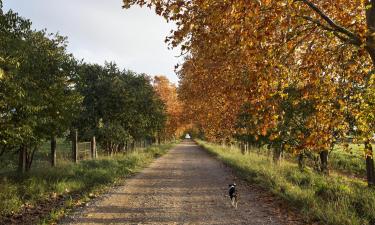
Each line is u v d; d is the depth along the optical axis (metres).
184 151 47.28
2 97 9.99
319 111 9.07
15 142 11.79
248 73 7.48
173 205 11.03
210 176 18.77
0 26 10.32
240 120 14.66
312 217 8.90
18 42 10.80
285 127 13.47
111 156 25.39
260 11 6.55
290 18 6.89
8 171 14.65
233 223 8.73
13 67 9.82
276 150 20.98
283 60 7.43
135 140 35.12
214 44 7.11
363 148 10.03
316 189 11.83
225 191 13.80
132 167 22.62
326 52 8.57
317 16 8.36
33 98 11.28
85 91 25.42
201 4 6.45
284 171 17.02
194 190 14.07
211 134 22.97
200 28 6.98
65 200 11.59
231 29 6.77
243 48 7.03
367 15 8.03
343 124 9.41
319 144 9.05
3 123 10.62
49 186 12.96
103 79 26.75
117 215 9.60
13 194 10.99
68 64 15.05
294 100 9.13
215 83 10.09
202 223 8.75
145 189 14.31
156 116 35.31
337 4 8.13
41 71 13.30
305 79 8.77
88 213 9.80
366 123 9.36
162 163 27.19
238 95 8.62
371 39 7.47
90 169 17.52
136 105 29.42
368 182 15.80
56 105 13.39
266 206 10.73
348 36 7.78
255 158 24.42
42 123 12.65
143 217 9.39
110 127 25.34
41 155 22.72
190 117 28.91
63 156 22.45
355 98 9.22
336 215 8.37
